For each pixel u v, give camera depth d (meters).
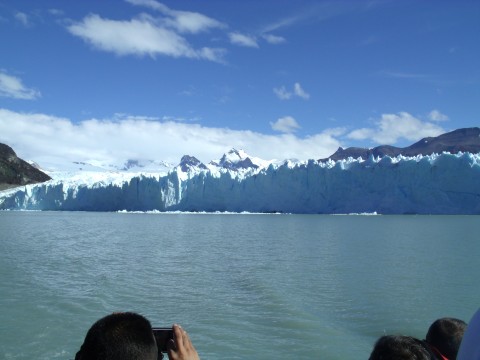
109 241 39.25
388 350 2.26
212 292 16.48
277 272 21.41
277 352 10.30
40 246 34.50
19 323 12.16
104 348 2.00
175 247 34.00
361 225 58.19
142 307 14.23
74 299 15.08
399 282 18.56
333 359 9.91
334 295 16.05
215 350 10.40
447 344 3.08
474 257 26.72
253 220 73.12
